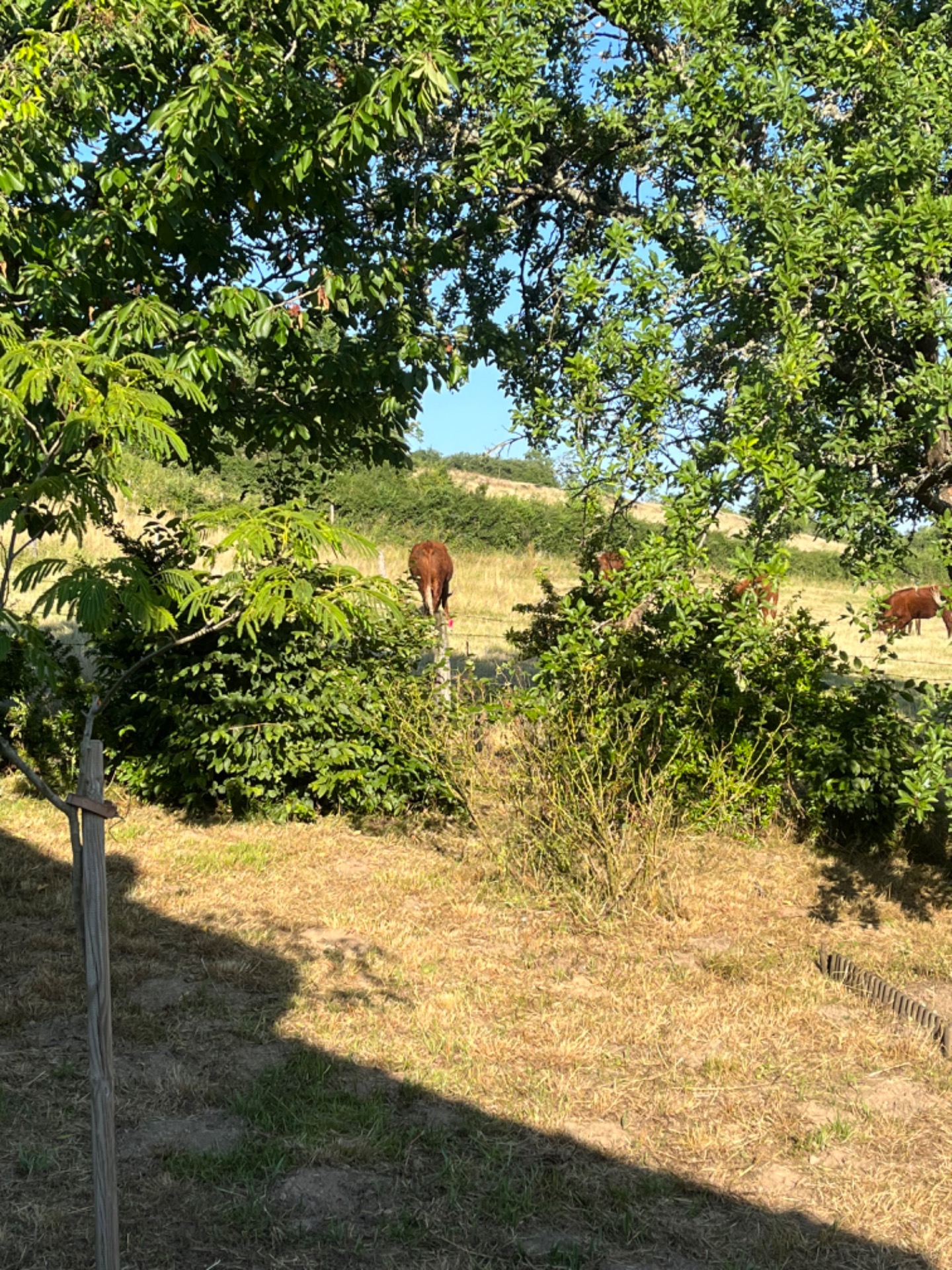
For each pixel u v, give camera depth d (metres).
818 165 6.73
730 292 6.42
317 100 7.59
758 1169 4.32
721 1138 4.52
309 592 4.03
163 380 4.35
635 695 8.81
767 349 6.46
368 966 6.19
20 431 4.07
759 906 7.51
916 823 8.78
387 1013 5.59
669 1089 4.91
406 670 9.50
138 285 7.95
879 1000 5.93
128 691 9.46
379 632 9.17
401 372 8.54
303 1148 4.28
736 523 6.86
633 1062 5.17
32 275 6.92
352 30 7.89
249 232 8.71
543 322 9.45
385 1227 3.82
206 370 7.25
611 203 9.34
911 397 6.02
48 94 6.68
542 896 7.39
